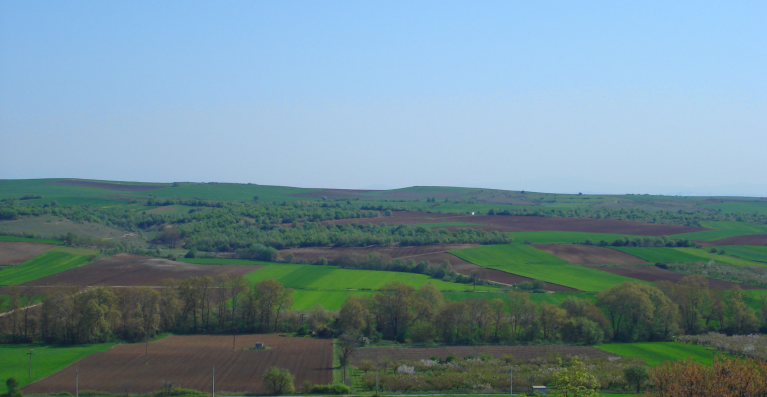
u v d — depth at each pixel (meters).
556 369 78.06
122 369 77.94
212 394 68.69
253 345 92.25
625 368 75.81
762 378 52.06
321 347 91.31
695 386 53.19
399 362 82.88
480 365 81.75
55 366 79.06
